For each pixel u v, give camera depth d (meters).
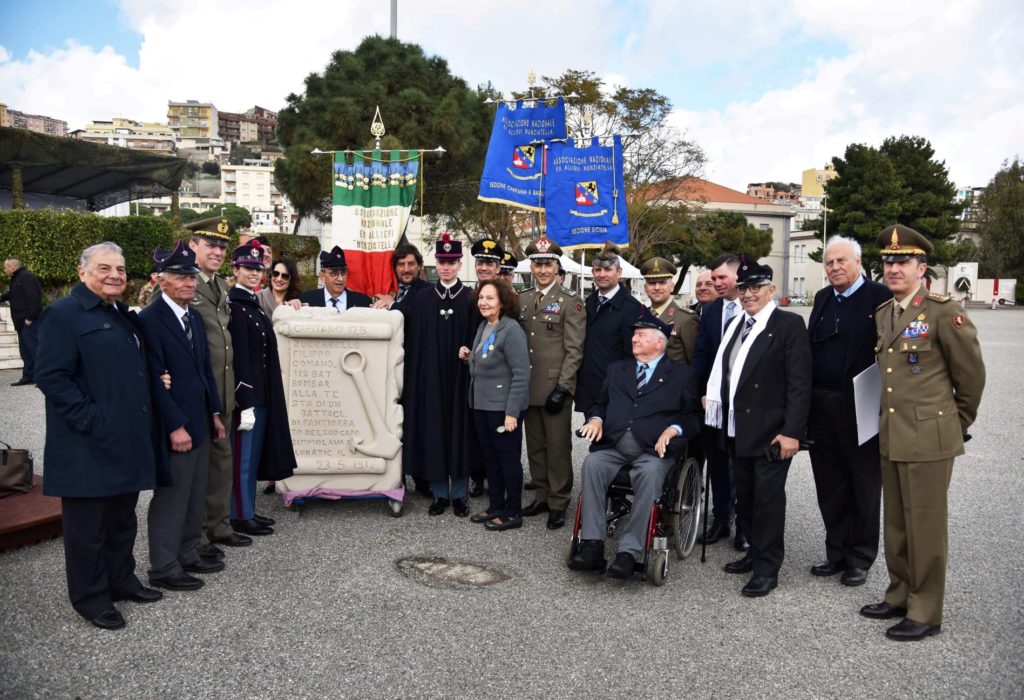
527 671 3.21
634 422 4.52
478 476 5.97
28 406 9.18
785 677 3.19
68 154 17.59
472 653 3.36
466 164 20.08
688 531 4.82
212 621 3.66
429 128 18.22
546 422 5.30
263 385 4.91
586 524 4.28
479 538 5.02
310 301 6.02
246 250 4.94
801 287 66.44
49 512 4.71
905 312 3.74
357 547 4.80
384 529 5.19
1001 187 57.25
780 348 4.22
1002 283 54.25
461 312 5.55
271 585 4.13
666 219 29.39
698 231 32.81
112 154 18.33
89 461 3.46
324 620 3.69
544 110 7.18
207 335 4.50
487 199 7.29
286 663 3.24
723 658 3.35
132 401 3.57
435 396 5.47
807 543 5.03
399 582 4.21
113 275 3.55
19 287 10.62
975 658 3.37
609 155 7.09
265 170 133.25
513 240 24.53
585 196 7.11
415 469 5.47
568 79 25.09
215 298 4.59
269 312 6.10
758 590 4.11
